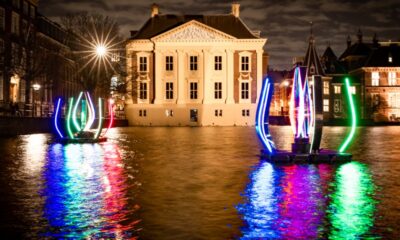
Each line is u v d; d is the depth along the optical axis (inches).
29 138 1534.2
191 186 568.1
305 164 793.6
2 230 367.2
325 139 1547.7
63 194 513.7
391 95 4217.5
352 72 4458.7
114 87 3041.3
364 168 739.4
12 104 2000.5
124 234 357.1
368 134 1946.4
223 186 567.8
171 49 3425.2
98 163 813.9
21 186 564.7
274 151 875.4
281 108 4722.0
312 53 4335.6
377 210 433.7
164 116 3442.4
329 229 369.4
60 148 1141.7
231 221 394.9
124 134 1925.4
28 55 2219.5
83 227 376.2
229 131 2279.8
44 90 2694.4
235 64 3437.5
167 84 3449.8
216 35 3395.7
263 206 452.1
